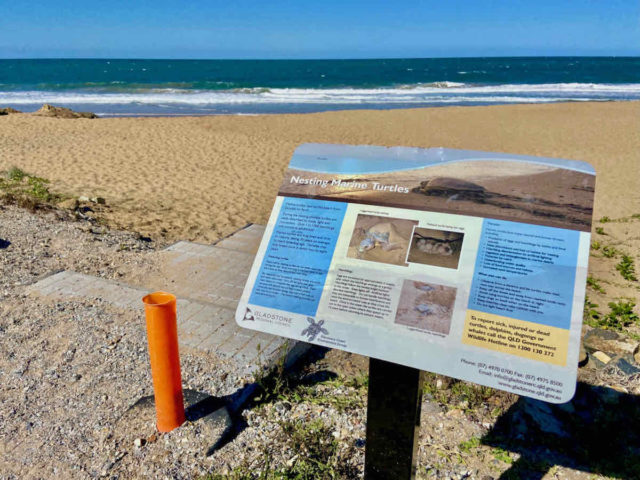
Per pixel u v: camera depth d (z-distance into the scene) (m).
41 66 100.00
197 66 104.69
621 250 6.95
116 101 31.03
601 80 57.84
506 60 143.38
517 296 1.92
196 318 4.35
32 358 3.84
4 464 2.92
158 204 8.66
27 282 4.98
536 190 2.04
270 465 2.92
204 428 3.12
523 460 2.96
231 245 6.54
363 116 21.95
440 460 2.97
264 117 20.80
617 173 11.52
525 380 1.83
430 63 122.19
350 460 2.95
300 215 2.38
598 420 3.23
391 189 2.26
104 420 3.25
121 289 4.87
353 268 2.19
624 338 4.25
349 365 4.00
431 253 2.09
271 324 2.23
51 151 12.69
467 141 16.66
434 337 1.97
